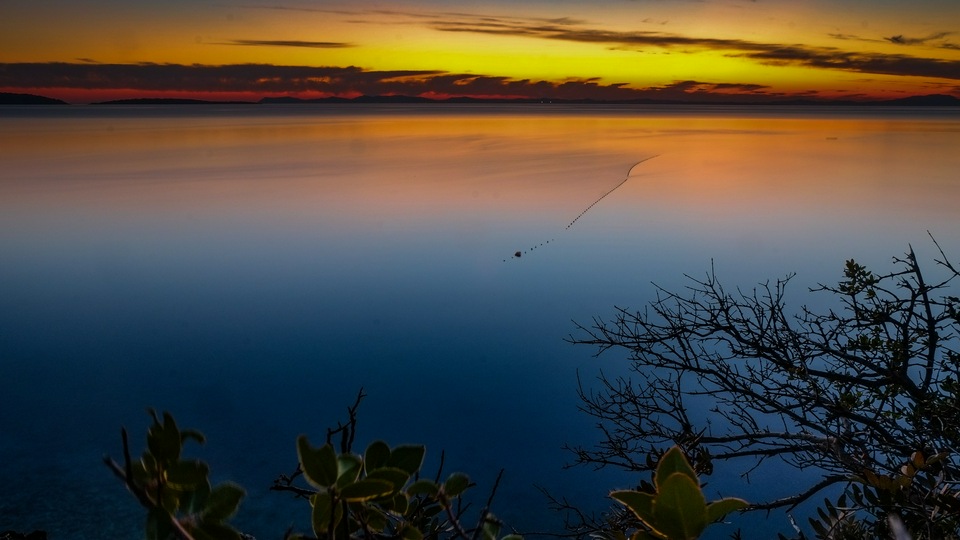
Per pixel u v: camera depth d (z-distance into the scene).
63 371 29.89
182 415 25.34
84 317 37.66
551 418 23.78
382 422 24.58
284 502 16.44
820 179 89.31
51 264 50.31
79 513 17.36
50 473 20.00
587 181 86.75
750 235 53.12
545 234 56.19
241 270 47.78
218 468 21.03
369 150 139.25
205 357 31.47
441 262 48.56
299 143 167.38
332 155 130.25
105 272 47.69
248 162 117.44
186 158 127.00
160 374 29.53
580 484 18.89
